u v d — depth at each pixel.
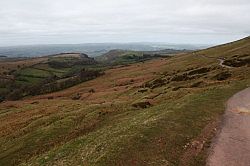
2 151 43.44
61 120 47.66
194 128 30.48
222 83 68.31
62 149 33.88
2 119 74.44
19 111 81.19
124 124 38.62
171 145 25.56
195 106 39.00
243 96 48.50
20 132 49.81
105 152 24.16
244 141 27.80
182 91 58.59
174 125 30.45
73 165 24.64
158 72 182.88
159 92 75.19
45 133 43.75
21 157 39.09
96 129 42.38
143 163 22.30
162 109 42.62
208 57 187.62
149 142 25.73
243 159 23.72
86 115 48.38
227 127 31.97
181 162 22.78
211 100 43.88
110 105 54.19
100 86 183.75
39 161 32.16
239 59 118.50
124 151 23.94
